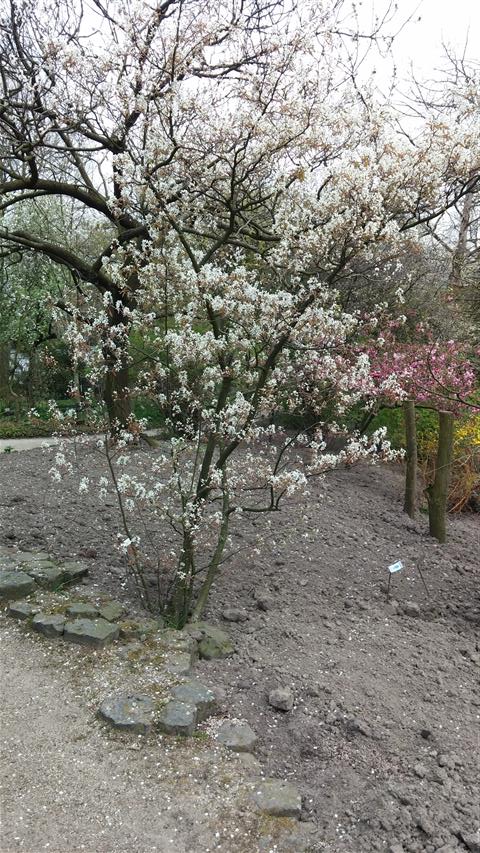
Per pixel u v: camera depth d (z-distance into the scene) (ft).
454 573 16.89
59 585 13.60
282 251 12.66
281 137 15.07
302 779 8.80
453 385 25.07
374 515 20.70
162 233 12.77
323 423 15.02
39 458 26.09
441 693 10.91
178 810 8.02
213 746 9.22
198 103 14.34
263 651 11.84
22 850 7.30
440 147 16.06
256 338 11.88
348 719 9.88
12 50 20.94
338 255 14.92
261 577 15.19
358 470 25.98
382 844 7.79
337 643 12.31
